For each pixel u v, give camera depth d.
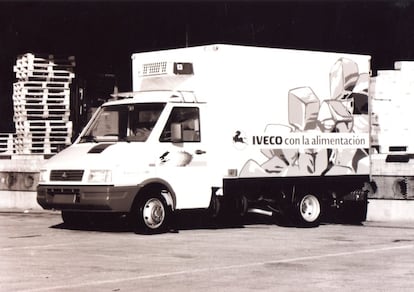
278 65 14.68
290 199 15.04
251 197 14.67
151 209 13.28
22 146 19.41
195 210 13.98
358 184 16.08
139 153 13.12
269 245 12.07
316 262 10.20
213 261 10.24
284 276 9.03
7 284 8.51
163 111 13.56
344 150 15.69
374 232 14.34
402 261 10.34
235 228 14.98
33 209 18.25
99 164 12.84
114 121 13.92
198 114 13.91
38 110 19.48
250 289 8.18
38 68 19.58
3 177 18.56
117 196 12.76
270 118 14.53
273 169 14.55
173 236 13.28
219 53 13.94
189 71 14.25
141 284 8.48
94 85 23.70
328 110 15.45
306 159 15.05
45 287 8.31
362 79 16.09
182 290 8.12
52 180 13.38
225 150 13.95
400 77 17.55
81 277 8.96
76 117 22.88
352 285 8.44
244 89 14.20
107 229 14.42
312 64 15.23
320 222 16.45
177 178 13.51
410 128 17.52
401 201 16.53
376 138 16.48
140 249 11.45
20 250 11.34
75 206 13.05
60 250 11.33
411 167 16.47
